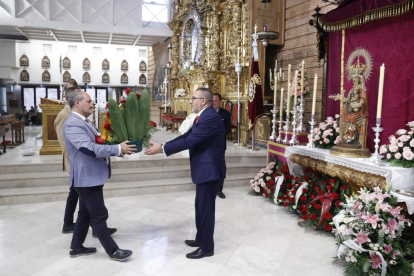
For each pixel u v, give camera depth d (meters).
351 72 4.33
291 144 5.40
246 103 8.97
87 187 3.15
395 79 4.32
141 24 14.40
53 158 6.51
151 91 18.95
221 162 3.40
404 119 4.25
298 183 4.85
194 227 4.24
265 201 5.39
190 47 12.41
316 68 7.94
